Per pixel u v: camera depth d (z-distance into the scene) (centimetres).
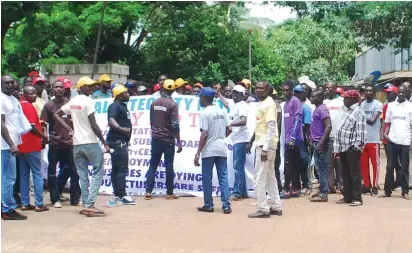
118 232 735
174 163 1044
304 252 641
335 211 882
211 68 2628
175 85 1083
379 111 1056
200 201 983
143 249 653
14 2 1628
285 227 764
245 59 2778
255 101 1089
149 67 2711
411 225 776
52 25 1967
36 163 873
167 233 730
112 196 1043
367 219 816
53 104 918
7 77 802
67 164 948
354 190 937
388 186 1034
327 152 977
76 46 2116
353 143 926
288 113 1005
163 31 2698
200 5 2625
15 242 683
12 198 806
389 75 2961
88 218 824
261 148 820
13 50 1881
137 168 1059
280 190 1034
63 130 917
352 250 650
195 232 736
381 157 1909
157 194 1040
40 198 876
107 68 1914
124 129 938
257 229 753
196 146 1048
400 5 1855
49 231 739
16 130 812
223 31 2731
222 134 881
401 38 2006
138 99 1089
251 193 1037
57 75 1934
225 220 812
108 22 2233
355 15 1922
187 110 1066
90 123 838
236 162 991
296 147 1010
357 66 4244
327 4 1916
